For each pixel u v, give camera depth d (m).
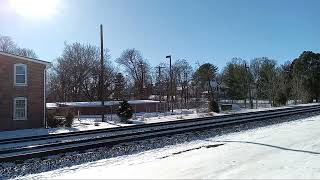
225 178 9.73
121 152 16.25
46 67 36.69
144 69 107.25
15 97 34.34
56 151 15.83
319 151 14.22
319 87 97.50
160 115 49.75
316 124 25.36
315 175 10.16
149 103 66.69
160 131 23.92
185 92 110.19
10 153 16.27
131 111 39.97
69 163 13.98
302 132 20.47
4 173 12.50
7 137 25.91
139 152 16.33
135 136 20.70
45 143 20.52
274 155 13.34
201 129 24.61
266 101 102.56
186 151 15.09
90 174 10.40
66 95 90.38
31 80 35.56
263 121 30.00
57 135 24.34
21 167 13.30
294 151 14.21
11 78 34.22
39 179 10.91
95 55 92.06
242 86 99.19
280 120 30.66
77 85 90.75
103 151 16.36
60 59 91.19
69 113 36.31
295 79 85.88
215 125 26.05
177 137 21.02
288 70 110.06
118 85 95.31
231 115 39.69
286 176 10.01
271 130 22.22
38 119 35.75
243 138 18.45
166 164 11.73
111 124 36.78
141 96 106.44
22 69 35.00
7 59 34.00
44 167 13.29
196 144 18.05
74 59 90.75
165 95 104.69
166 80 105.50
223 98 113.31
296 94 80.56
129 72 107.19
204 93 109.50
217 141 18.47
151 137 20.91
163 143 18.84
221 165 11.47
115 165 12.57
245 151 14.23
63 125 36.16
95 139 19.91
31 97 35.44
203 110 55.31
